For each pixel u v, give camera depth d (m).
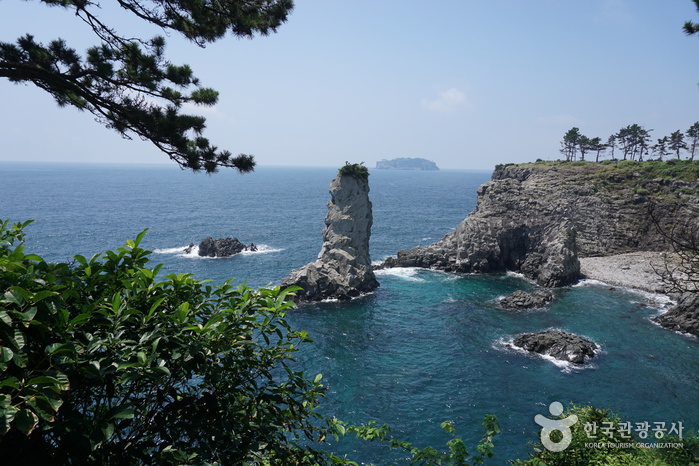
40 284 5.48
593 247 112.44
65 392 5.21
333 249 85.94
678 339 61.62
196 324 6.45
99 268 6.66
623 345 59.69
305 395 8.18
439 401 45.50
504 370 52.47
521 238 103.38
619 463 13.14
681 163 128.88
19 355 4.70
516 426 40.94
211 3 13.30
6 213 172.75
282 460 7.07
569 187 124.06
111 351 5.61
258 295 7.27
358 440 37.97
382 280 94.12
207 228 156.00
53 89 12.44
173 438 6.07
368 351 57.78
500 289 87.88
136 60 13.59
